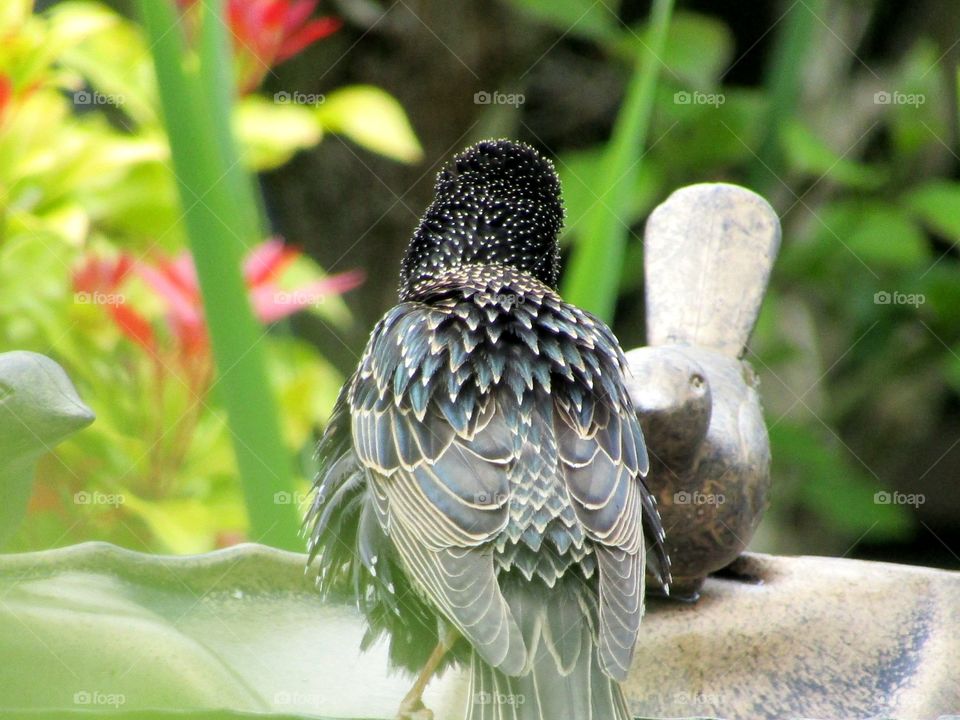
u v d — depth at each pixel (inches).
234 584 210.4
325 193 588.7
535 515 191.3
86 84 451.5
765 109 511.5
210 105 307.0
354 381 220.2
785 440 508.7
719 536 228.2
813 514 613.0
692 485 226.8
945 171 596.4
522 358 205.5
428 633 211.6
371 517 206.8
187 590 207.8
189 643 194.5
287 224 592.7
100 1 425.7
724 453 228.2
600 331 221.3
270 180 587.2
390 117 424.8
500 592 183.3
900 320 595.5
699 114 537.0
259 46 364.8
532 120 617.3
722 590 237.0
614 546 191.5
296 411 361.1
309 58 572.1
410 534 193.8
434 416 199.9
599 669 181.0
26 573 196.1
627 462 204.1
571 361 206.8
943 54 547.2
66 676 184.5
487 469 192.7
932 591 231.3
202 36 307.1
